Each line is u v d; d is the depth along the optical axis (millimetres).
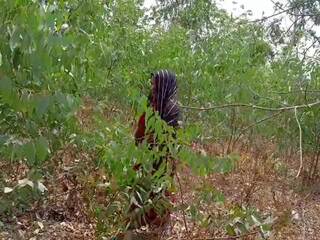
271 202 5617
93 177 3980
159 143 3234
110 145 3482
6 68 2230
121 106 5840
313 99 6746
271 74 7531
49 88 2656
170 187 3443
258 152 6922
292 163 7949
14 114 3016
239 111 7402
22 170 4078
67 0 3025
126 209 3451
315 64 6949
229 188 5445
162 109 3684
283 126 7422
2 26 2227
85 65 3455
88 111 4371
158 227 3596
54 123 3535
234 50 7559
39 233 4074
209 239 3578
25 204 4172
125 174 3375
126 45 7344
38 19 2188
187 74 7512
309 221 5605
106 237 3574
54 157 4125
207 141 6766
